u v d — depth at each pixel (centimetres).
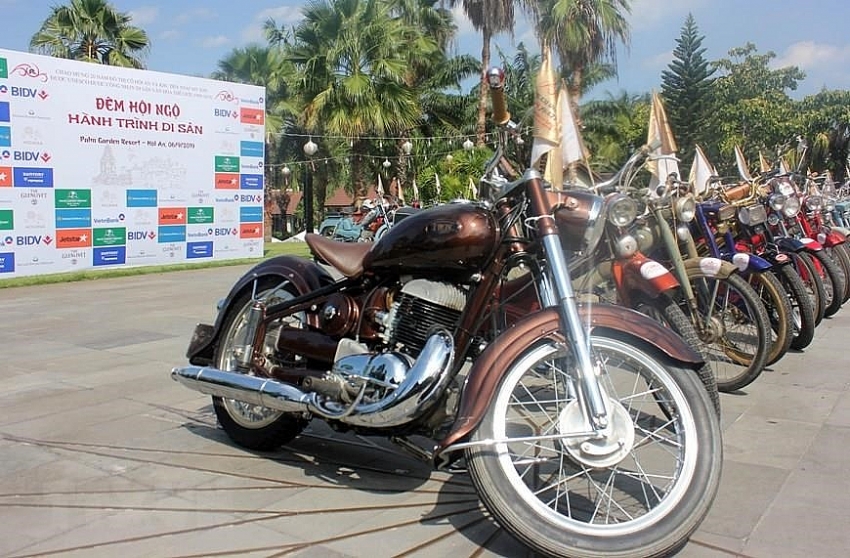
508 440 262
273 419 381
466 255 311
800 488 336
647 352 273
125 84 1344
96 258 1333
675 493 257
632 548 248
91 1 2109
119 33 2162
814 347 641
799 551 277
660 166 440
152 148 1396
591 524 255
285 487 342
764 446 392
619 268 363
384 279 348
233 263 1502
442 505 322
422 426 307
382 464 371
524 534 253
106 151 1329
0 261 1205
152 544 286
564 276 278
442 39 3155
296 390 340
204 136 1477
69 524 304
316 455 384
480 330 329
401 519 308
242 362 384
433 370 294
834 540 286
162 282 1188
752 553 275
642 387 409
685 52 2925
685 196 437
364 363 321
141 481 350
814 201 802
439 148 2861
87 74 1292
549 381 367
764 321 483
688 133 2933
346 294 362
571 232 315
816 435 410
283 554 278
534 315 279
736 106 3666
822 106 3956
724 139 3403
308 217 2486
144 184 1391
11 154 1205
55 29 2097
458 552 279
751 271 526
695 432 263
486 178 319
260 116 1566
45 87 1238
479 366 272
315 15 2191
